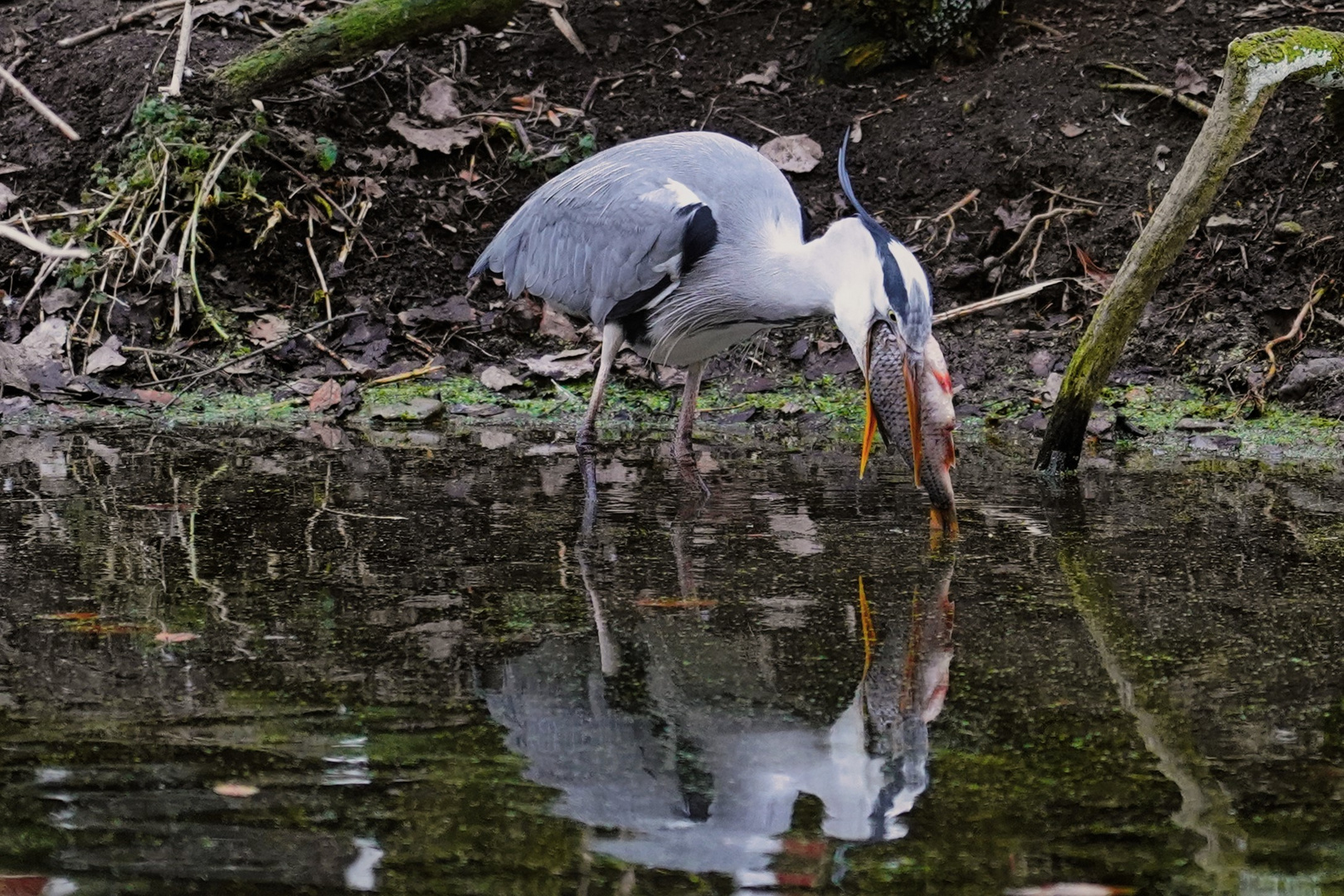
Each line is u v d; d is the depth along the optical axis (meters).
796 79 15.69
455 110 15.01
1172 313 12.95
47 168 14.41
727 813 4.55
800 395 12.89
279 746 5.00
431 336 13.69
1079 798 4.66
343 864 4.15
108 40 15.42
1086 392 10.05
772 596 7.00
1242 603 6.86
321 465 10.26
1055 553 7.85
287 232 13.95
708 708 5.47
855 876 4.12
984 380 12.70
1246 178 13.57
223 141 13.86
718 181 10.02
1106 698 5.58
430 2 13.61
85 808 4.48
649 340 10.27
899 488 9.65
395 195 14.35
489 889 4.01
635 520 8.62
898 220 14.31
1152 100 14.38
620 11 16.39
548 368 13.15
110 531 8.16
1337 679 5.77
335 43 13.69
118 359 12.82
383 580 7.21
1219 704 5.52
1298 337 12.50
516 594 6.99
